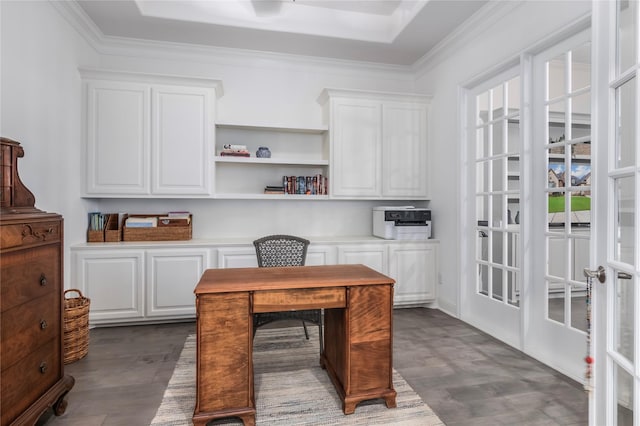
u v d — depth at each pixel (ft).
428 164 12.42
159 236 10.85
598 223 4.25
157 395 6.49
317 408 6.12
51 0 8.35
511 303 9.04
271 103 12.35
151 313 10.03
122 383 6.93
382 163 12.02
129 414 5.90
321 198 11.68
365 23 11.16
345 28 11.00
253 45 11.51
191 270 10.27
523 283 8.39
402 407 6.14
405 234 11.83
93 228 10.41
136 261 9.94
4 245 4.58
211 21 10.03
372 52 12.05
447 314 11.38
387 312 6.18
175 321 10.59
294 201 12.61
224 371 5.59
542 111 8.06
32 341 5.17
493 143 9.71
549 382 6.97
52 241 5.74
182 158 10.52
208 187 10.69
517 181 9.02
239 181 12.12
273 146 12.37
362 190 11.87
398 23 10.81
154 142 10.33
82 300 8.69
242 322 5.65
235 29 10.43
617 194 4.03
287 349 8.65
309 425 5.65
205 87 10.62
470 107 10.59
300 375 7.30
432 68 12.30
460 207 10.75
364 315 6.08
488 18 9.37
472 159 10.50
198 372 5.51
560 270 7.67
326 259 11.14
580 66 7.21
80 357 7.99
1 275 4.54
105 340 9.12
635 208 3.64
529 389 6.70
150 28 10.35
